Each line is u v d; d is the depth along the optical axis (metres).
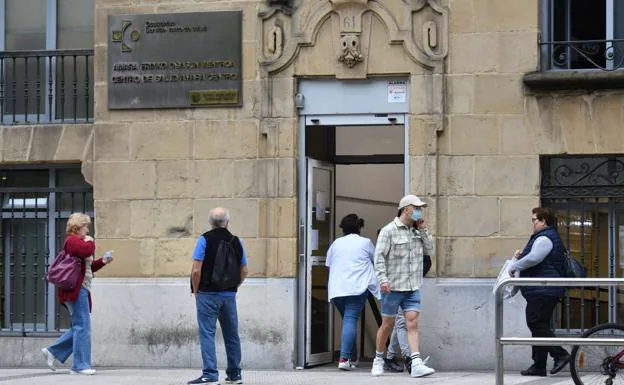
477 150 15.28
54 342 15.41
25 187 16.98
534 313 13.73
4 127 16.72
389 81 15.60
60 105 16.94
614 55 15.17
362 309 16.06
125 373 15.03
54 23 17.02
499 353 10.91
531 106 15.17
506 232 15.19
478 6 15.31
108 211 16.22
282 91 15.77
